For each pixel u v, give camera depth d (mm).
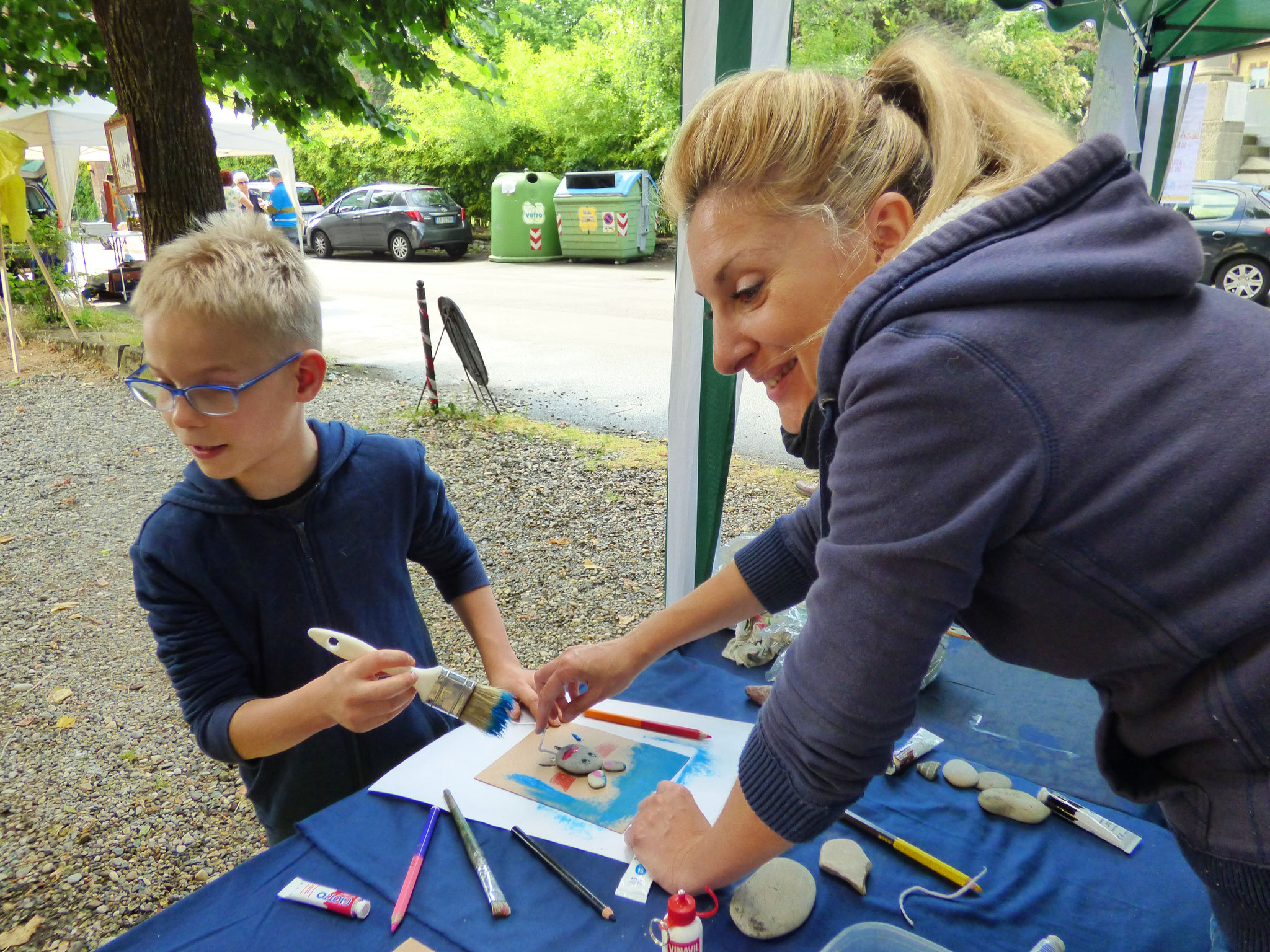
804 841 788
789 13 1696
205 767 2434
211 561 1204
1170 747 693
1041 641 696
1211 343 622
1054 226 664
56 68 5594
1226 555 590
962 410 614
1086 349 620
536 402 6039
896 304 656
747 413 6098
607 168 16422
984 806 1110
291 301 1113
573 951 877
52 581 3568
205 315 1019
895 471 640
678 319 1936
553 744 1229
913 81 786
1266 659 595
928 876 995
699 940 805
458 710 1023
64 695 2766
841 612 684
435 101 16469
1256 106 7766
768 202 726
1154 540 603
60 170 9422
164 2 4570
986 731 1314
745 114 727
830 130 719
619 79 14891
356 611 1319
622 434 5363
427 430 5426
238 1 5062
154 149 4750
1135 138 3703
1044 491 614
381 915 933
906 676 678
